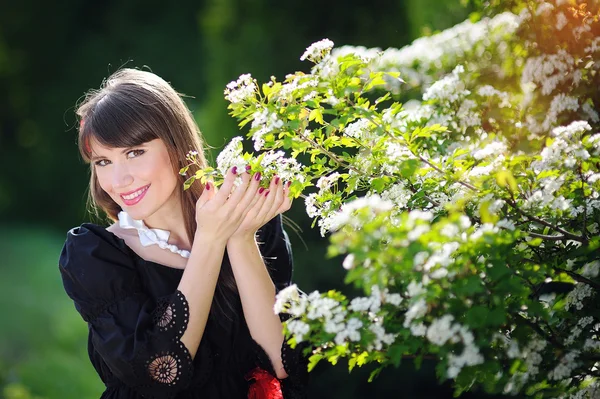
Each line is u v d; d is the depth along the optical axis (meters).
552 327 1.96
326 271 5.20
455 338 1.68
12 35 15.36
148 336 1.99
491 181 1.94
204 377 2.10
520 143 2.40
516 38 2.50
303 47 6.11
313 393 5.16
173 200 2.22
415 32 4.80
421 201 2.03
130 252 2.15
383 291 1.72
